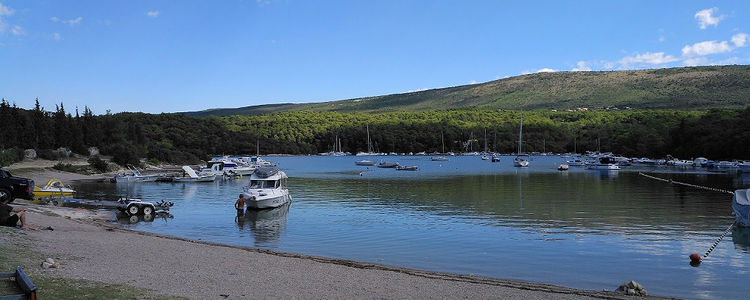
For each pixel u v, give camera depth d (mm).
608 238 32094
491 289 18516
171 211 44781
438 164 157875
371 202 52406
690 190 66250
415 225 37281
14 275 13789
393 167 139250
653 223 38094
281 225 37312
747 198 36500
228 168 97500
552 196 58906
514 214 43219
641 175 100562
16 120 108625
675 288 21219
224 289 16062
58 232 26391
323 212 44375
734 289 21078
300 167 140500
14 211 25750
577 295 18219
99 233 28203
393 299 16328
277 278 18562
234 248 26328
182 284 16312
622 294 18766
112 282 15586
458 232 34312
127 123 155500
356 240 31500
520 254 27500
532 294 18016
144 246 24344
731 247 29500
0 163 80500
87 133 123875
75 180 79625
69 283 14820
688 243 30609
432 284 18953
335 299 15812
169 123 192375
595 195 59969
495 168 132250
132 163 118125
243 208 41781
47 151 103750
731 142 135375
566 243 30500
